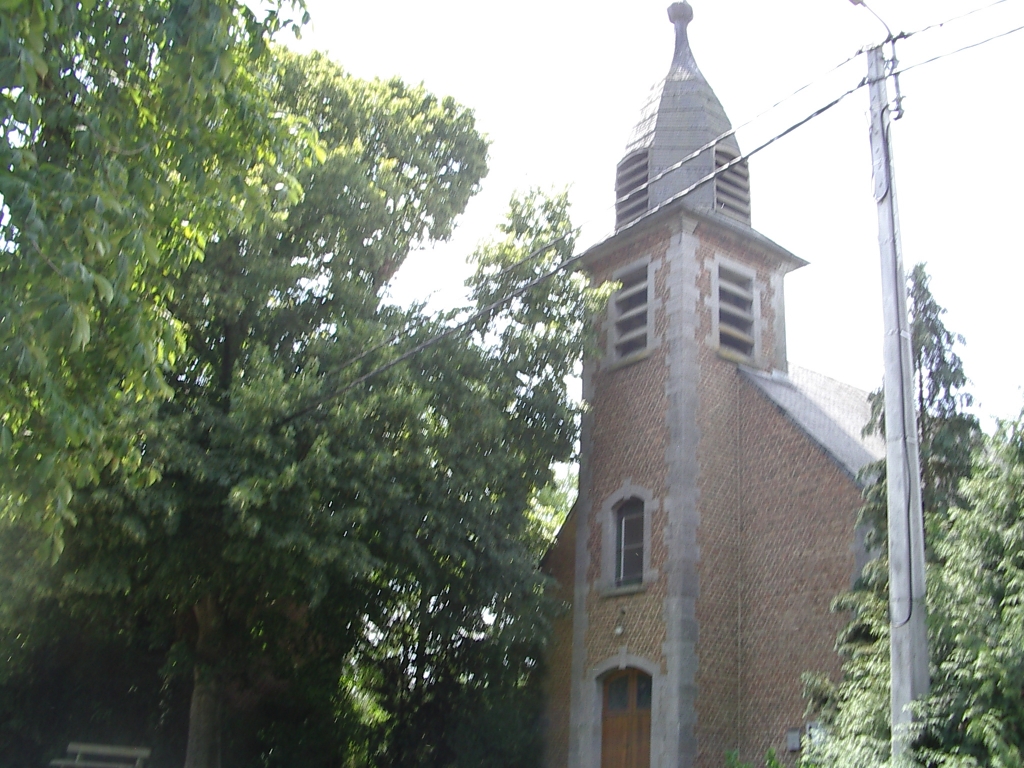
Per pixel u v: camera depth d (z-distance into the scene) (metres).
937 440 15.75
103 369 10.04
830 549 19.16
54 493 9.48
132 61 10.26
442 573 19.75
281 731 21.45
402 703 22.34
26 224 8.14
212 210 10.98
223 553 16.92
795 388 23.11
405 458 18.14
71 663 20.62
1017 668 10.16
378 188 20.67
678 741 18.78
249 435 16.98
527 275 21.83
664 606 19.89
